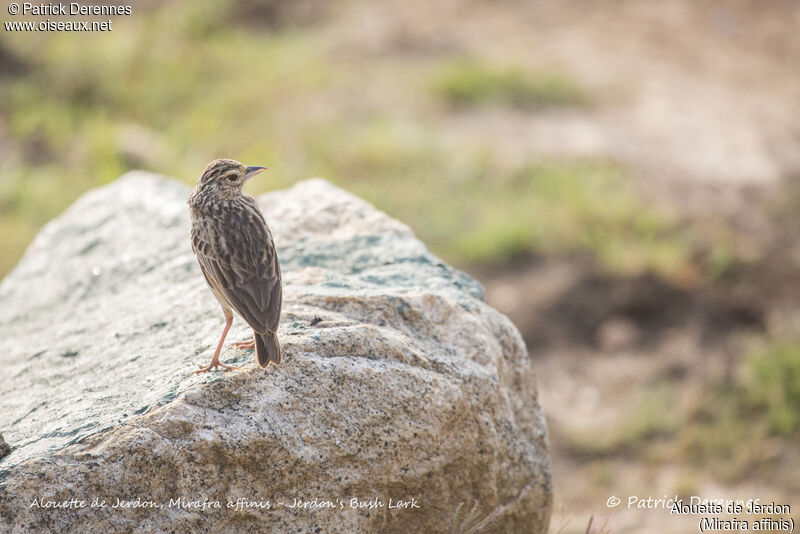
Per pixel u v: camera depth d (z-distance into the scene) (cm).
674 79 2492
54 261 930
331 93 2338
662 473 1307
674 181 1956
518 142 2111
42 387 695
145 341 729
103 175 1889
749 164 2048
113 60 2409
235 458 592
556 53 2603
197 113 2230
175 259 867
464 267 1705
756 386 1418
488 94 2323
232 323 720
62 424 607
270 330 630
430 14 2855
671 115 2277
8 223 1761
